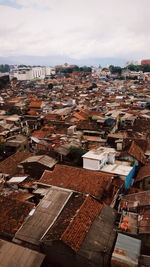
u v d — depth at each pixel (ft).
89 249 55.47
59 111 225.97
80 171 89.35
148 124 164.96
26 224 64.95
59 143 132.77
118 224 66.54
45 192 81.51
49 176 90.22
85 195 77.05
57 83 566.77
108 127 157.58
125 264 51.80
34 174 100.32
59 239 55.01
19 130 177.99
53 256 57.62
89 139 141.79
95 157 95.71
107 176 85.51
